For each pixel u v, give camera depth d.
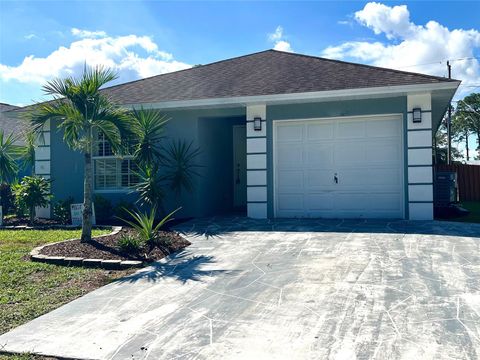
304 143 10.74
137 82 13.42
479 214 11.52
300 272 6.06
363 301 4.88
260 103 10.63
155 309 4.95
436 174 11.46
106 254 7.32
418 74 9.95
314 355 3.69
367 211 10.32
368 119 10.30
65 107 7.88
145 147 10.70
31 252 7.45
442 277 5.65
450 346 3.75
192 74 13.29
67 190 12.32
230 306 4.93
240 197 14.05
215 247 7.82
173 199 11.61
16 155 13.52
